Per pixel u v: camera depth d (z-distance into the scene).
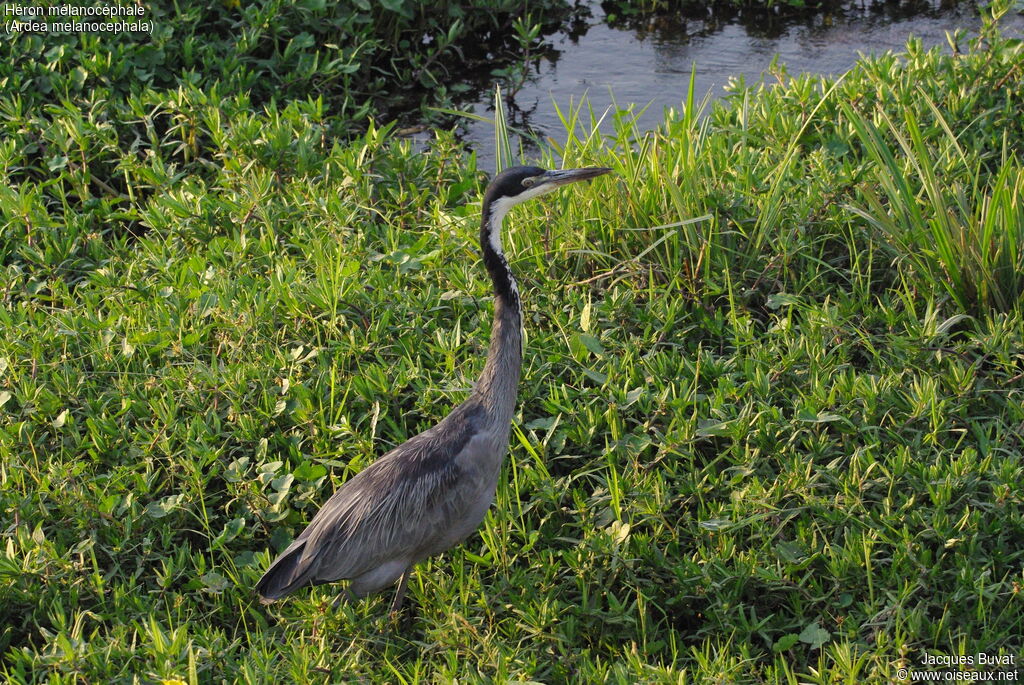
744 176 10.38
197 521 7.82
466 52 15.87
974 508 7.45
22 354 8.94
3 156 11.14
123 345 9.00
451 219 10.33
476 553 7.80
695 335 9.49
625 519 7.61
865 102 11.91
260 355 8.85
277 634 7.25
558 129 14.00
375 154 11.60
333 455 7.91
